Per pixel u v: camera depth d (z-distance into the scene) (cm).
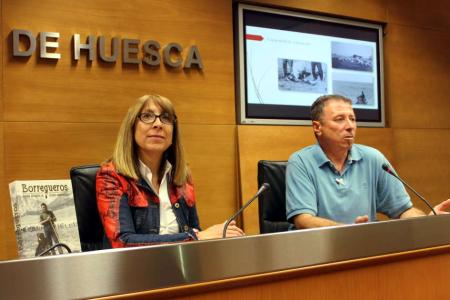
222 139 332
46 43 276
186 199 197
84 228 187
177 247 81
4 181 267
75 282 73
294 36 366
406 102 418
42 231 165
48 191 171
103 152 292
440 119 435
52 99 279
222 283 84
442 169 432
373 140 396
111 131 294
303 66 369
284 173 234
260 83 350
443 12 441
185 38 321
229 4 338
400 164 410
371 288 103
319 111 223
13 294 69
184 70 321
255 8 350
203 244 83
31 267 70
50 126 279
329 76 381
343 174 221
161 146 188
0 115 267
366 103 399
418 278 111
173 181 195
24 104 273
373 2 404
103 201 178
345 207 216
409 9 423
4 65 269
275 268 90
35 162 274
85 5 289
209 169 327
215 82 331
